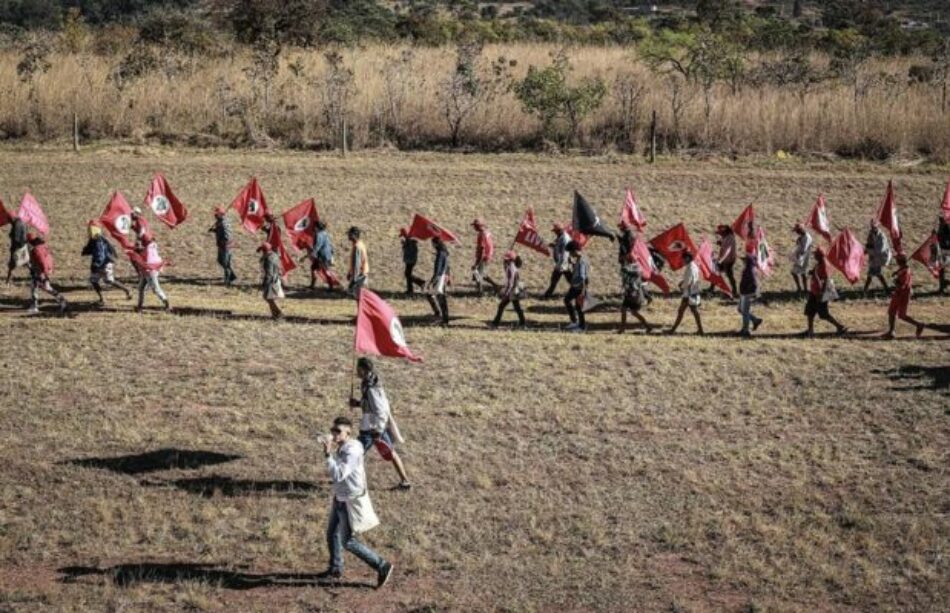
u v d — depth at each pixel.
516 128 43.44
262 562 13.91
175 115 44.97
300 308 24.97
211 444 17.08
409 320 24.06
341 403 18.70
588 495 15.69
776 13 102.88
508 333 22.88
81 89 45.22
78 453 16.75
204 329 22.61
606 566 13.86
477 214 33.84
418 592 13.26
